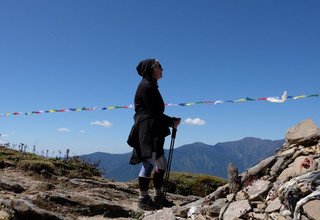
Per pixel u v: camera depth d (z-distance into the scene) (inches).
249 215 250.7
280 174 277.3
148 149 307.3
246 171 302.7
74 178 500.4
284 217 229.9
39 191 375.2
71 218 309.4
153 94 314.3
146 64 321.4
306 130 300.5
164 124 316.2
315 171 250.7
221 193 293.4
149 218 290.2
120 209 337.4
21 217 287.9
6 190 366.3
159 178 324.5
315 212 216.7
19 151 730.8
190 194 541.0
